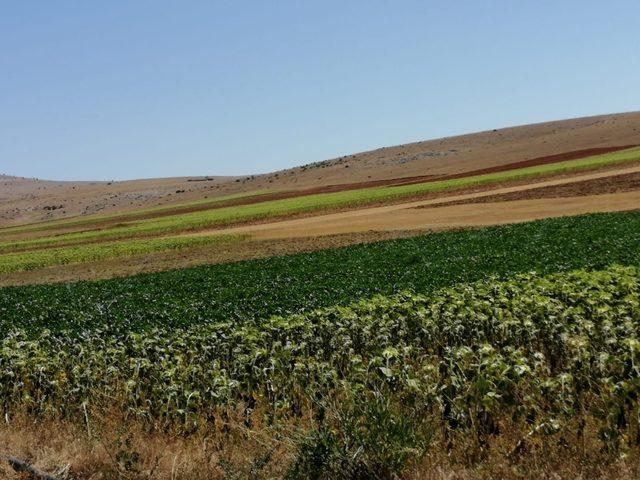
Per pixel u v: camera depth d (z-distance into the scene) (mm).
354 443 8617
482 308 15812
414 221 59281
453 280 24719
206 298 27250
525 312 15242
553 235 38250
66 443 10633
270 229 66500
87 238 79375
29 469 9539
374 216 67750
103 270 49250
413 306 17672
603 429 8242
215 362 12953
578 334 13086
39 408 12562
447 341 14609
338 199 92375
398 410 9227
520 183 81438
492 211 59594
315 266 35969
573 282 19344
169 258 52188
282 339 15805
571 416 8961
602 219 44219
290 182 187000
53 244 79312
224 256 49906
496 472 8016
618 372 10016
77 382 13008
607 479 7504
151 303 27297
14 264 53812
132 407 11852
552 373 11742
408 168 163750
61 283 40688
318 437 8711
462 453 8680
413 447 8523
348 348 14086
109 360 14875
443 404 9445
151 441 10477
